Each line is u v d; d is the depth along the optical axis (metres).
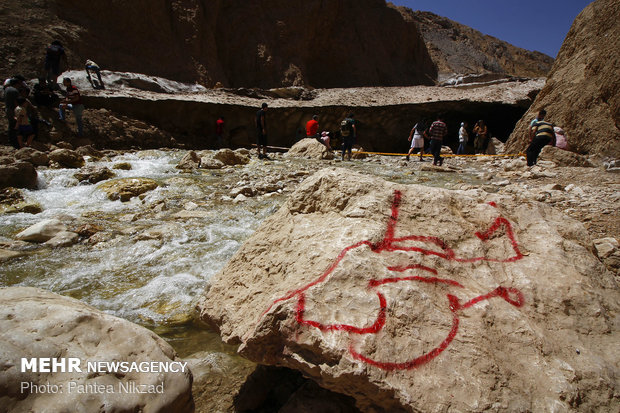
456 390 1.61
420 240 2.24
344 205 2.52
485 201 2.66
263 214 5.75
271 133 16.22
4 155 8.25
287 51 25.91
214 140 15.18
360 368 1.64
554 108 10.87
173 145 13.51
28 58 13.64
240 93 17.77
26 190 6.50
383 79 31.88
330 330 1.77
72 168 8.44
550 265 2.22
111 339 1.61
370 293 1.91
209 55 21.70
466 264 2.19
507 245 2.34
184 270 3.92
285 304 1.88
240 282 2.46
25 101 8.93
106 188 6.75
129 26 18.66
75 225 5.14
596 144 9.41
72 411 1.33
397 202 2.47
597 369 1.74
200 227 5.12
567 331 1.93
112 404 1.41
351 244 2.16
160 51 19.44
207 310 2.48
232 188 7.28
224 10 24.36
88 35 16.72
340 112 16.56
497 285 2.08
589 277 2.19
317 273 2.06
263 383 2.22
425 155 13.91
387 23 34.91
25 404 1.30
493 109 17.89
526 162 9.49
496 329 1.86
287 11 26.52
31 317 1.56
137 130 12.62
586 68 10.12
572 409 1.60
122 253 4.30
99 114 12.10
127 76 15.23
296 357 1.81
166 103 13.77
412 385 1.63
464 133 14.75
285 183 7.72
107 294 3.45
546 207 2.68
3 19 14.41
